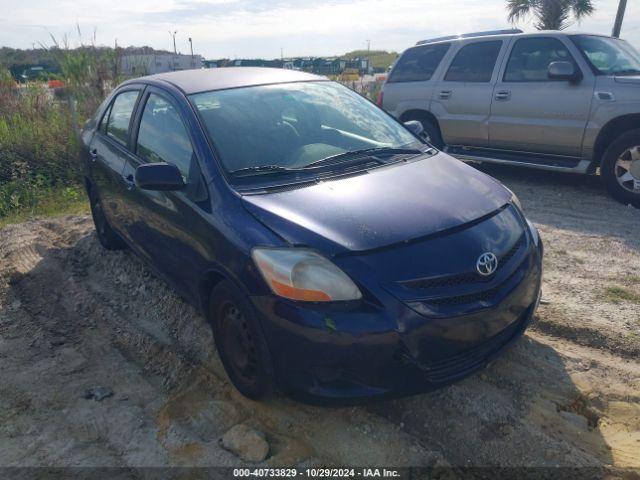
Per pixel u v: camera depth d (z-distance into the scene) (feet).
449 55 26.21
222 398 10.86
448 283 9.01
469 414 9.92
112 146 15.69
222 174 10.98
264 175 11.09
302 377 9.06
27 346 13.23
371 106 14.85
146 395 11.28
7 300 15.62
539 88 22.82
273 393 10.03
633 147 20.53
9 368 12.35
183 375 11.78
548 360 11.35
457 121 25.72
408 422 9.87
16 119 33.50
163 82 14.12
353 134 13.25
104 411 10.78
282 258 9.10
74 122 31.17
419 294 8.77
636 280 14.57
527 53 23.59
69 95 36.11
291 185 10.80
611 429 9.50
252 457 9.28
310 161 11.79
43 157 29.45
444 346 8.95
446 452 9.20
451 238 9.45
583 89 21.61
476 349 9.45
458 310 8.93
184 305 14.26
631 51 24.03
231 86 13.47
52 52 38.63
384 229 9.37
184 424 10.27
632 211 20.47
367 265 8.87
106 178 15.79
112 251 18.20
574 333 12.24
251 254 9.46
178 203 11.60
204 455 9.45
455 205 10.28
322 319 8.71
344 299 8.76
